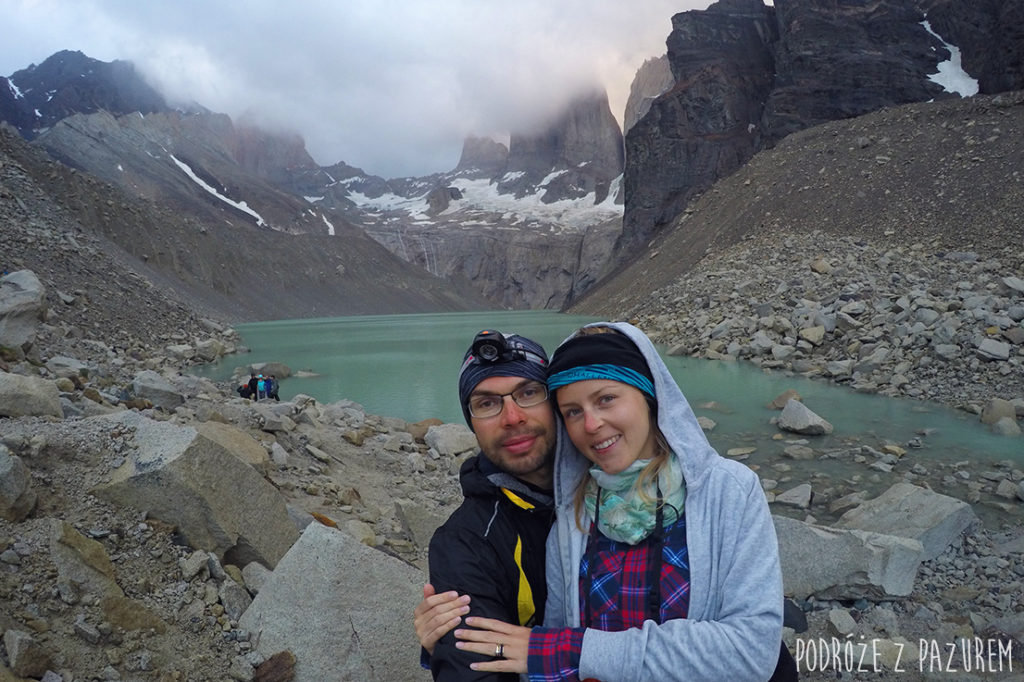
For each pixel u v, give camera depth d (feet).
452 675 6.17
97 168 418.31
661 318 95.14
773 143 196.85
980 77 181.57
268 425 24.91
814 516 23.40
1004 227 98.27
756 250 123.75
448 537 6.98
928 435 34.68
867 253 98.89
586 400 6.31
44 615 10.29
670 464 6.41
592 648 5.83
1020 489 23.90
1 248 77.61
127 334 76.02
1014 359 45.98
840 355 57.88
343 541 11.99
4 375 16.29
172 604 11.59
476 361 7.04
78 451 13.48
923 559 17.89
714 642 5.59
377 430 33.40
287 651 11.18
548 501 7.18
